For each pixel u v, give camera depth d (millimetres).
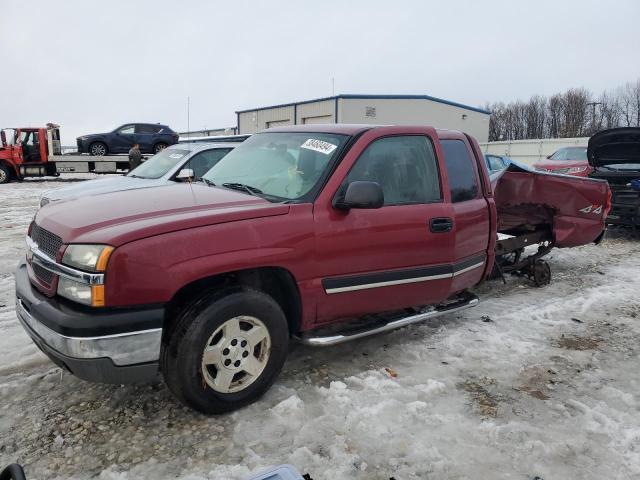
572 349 4426
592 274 7102
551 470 2812
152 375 2936
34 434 2990
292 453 2867
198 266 2934
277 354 3350
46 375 3670
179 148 8906
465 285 4586
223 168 4332
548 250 6676
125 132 24688
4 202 14422
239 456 2842
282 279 3422
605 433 3168
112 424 3102
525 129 73188
